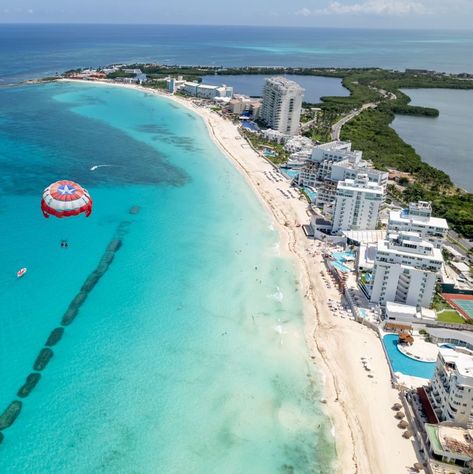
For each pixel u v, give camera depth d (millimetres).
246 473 82125
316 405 97062
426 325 122188
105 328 114750
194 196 199625
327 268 149500
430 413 93562
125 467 81688
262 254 155125
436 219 150500
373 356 111938
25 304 120812
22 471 79438
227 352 110062
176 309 123688
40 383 97125
